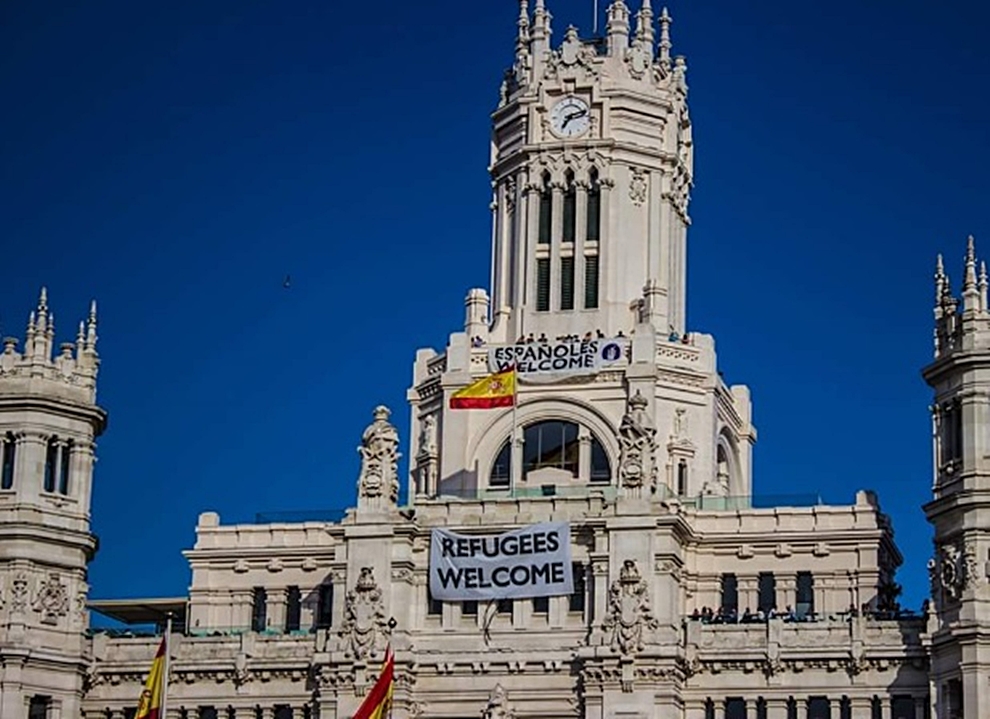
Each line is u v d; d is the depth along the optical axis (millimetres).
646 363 150625
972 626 130750
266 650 144875
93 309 151375
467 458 152625
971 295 138000
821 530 146250
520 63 164375
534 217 160000
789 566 146500
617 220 158375
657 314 154750
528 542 141625
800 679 137500
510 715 138250
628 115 160625
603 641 137750
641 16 165000
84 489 146750
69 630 144000
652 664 136375
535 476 151250
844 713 136875
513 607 141875
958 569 133500
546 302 158375
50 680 142625
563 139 160375
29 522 143125
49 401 145250
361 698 140500
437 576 142500
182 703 145000
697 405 153750
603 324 156125
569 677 139000
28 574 143125
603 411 151000
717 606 146625
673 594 139750
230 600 153375
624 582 138375
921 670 135500
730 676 138500
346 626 141875
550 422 152375
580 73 161500
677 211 163500
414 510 144500
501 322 159250
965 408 135625
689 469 151750
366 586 142250
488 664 139875
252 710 144125
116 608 161875
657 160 160875
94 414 147625
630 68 162000
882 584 147750
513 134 163375
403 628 141875
